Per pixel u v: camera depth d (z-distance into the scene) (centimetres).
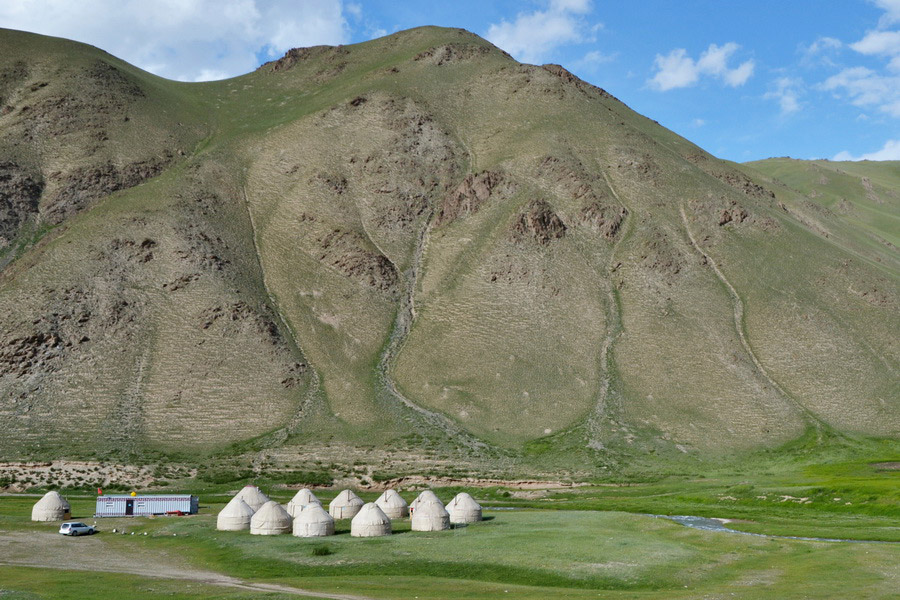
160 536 6091
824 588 4116
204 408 11050
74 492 8950
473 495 8875
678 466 9950
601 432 10750
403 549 5228
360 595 3944
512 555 4972
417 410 11312
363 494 8988
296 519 5981
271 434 10712
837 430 10912
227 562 4994
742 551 5138
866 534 5722
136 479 9325
